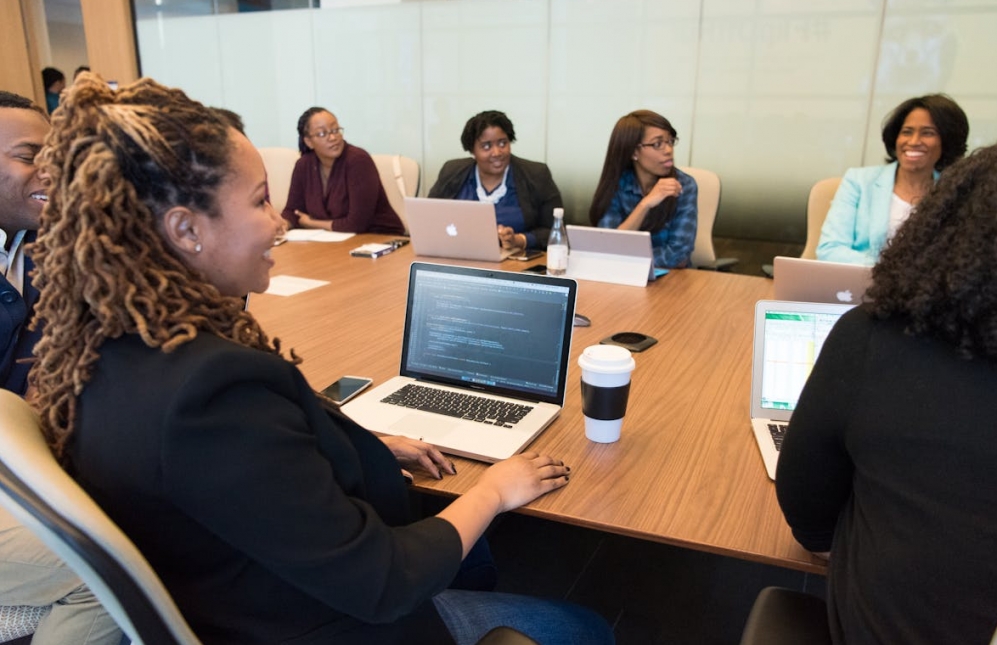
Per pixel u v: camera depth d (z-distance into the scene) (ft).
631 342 6.20
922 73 11.57
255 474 2.36
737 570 6.52
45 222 2.53
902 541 2.37
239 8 15.90
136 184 2.47
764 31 12.30
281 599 2.76
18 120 4.76
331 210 12.37
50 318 2.59
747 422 4.65
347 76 15.57
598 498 3.71
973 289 2.23
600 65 13.55
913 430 2.39
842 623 2.66
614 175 9.78
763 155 12.87
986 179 2.31
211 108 2.75
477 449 4.09
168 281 2.53
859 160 12.29
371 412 4.55
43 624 3.99
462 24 14.29
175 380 2.35
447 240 9.43
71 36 18.02
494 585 4.64
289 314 7.10
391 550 2.68
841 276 6.12
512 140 10.85
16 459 2.28
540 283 4.58
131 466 2.40
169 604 2.33
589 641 3.79
